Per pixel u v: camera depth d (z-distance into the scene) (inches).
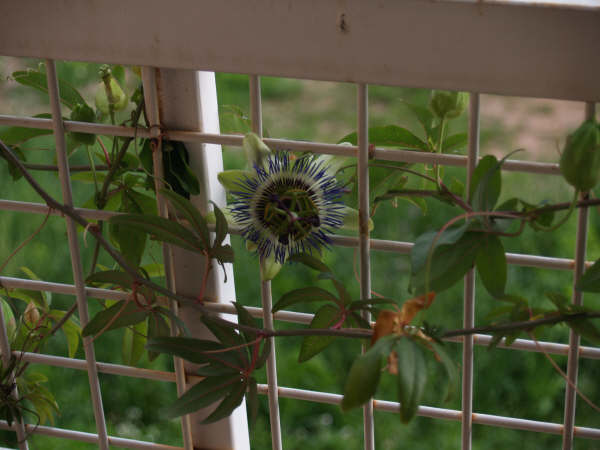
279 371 65.2
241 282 74.4
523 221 31.8
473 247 32.2
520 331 33.3
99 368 36.8
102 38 32.9
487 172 31.6
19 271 75.9
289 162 33.2
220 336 34.1
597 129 30.5
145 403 63.9
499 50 31.0
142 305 34.7
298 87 113.0
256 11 31.9
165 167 34.3
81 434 37.9
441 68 31.4
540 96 31.1
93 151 36.4
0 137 36.0
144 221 33.6
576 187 31.0
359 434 60.9
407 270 74.2
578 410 61.5
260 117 33.1
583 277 32.2
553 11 30.5
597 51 30.5
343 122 104.2
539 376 63.2
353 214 33.4
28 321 38.3
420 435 60.4
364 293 34.1
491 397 62.4
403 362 30.5
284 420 62.4
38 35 33.1
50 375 65.6
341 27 31.5
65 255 77.4
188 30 32.3
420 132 102.0
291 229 33.2
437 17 31.0
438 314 68.2
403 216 79.8
